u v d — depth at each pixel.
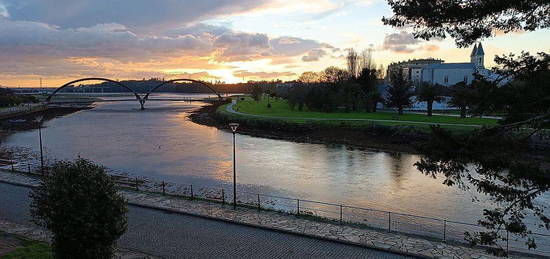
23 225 19.42
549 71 9.68
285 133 67.56
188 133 70.50
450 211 25.23
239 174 36.47
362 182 33.03
